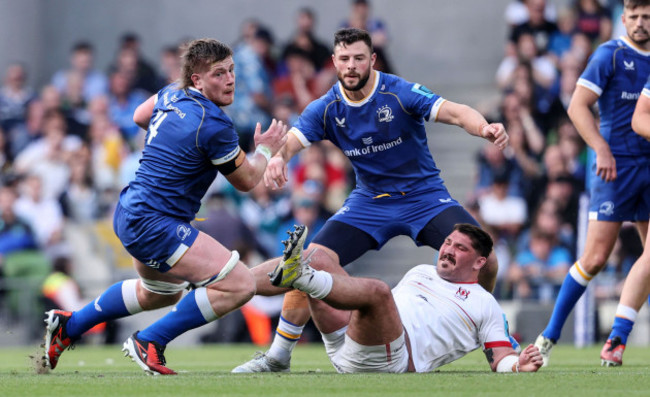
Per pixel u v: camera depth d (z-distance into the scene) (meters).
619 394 14.69
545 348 25.14
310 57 53.47
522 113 49.09
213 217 45.44
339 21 64.50
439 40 63.03
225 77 18.77
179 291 19.84
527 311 42.28
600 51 25.00
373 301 17.56
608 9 52.09
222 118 18.53
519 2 52.53
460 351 19.22
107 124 53.53
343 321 18.81
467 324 19.09
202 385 15.86
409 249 51.62
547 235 45.44
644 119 23.08
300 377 17.38
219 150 18.42
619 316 23.73
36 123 54.00
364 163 22.50
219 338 43.72
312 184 47.72
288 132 22.56
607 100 25.03
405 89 21.89
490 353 19.16
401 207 22.39
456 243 19.14
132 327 45.03
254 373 19.31
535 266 44.81
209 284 18.34
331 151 48.75
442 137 56.16
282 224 47.44
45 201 50.97
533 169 48.12
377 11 63.59
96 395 14.59
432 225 22.06
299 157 48.50
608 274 42.56
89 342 44.50
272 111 52.41
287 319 20.52
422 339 18.86
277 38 65.00
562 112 49.34
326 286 17.11
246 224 45.84
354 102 22.03
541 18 52.03
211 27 65.75
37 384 16.38
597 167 24.34
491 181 48.03
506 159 48.25
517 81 49.75
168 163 18.36
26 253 48.69
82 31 66.19
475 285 19.39
